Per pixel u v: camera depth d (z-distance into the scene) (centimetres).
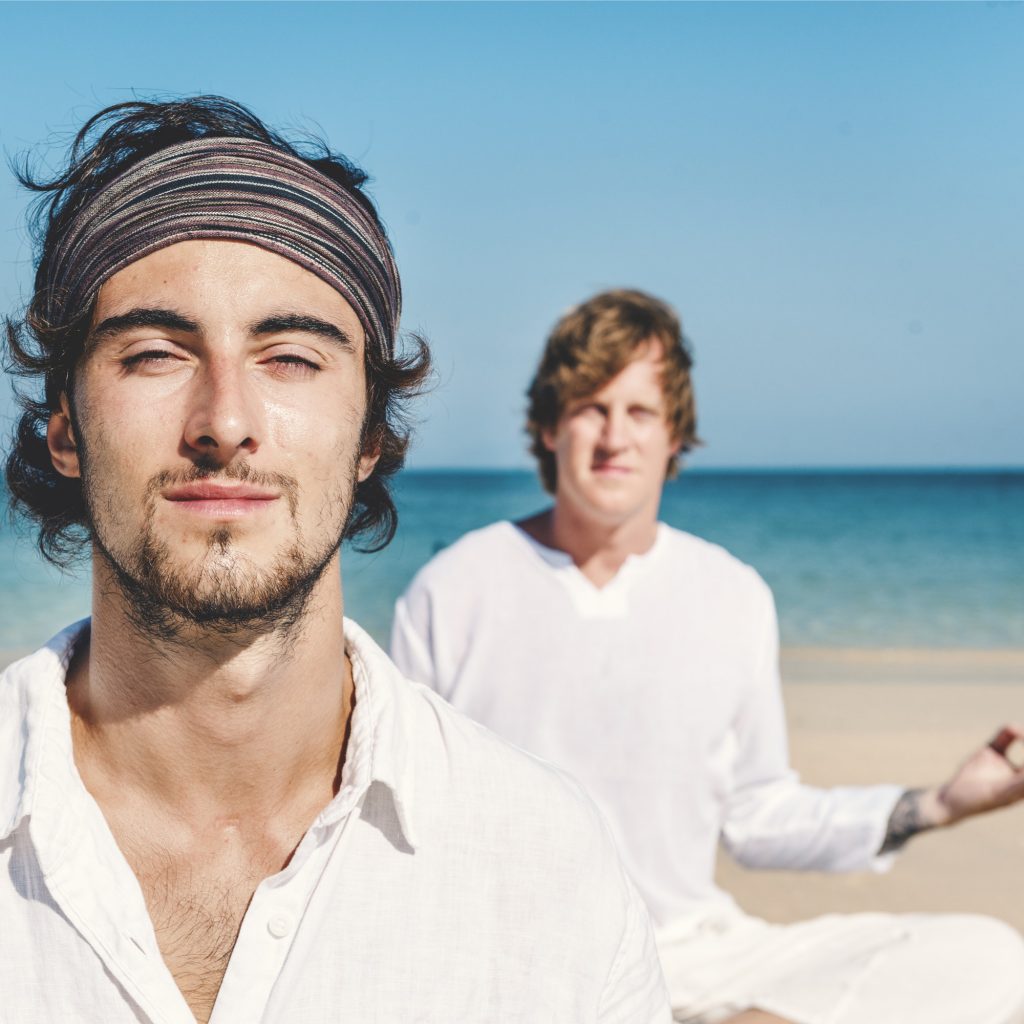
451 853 130
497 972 127
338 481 125
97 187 130
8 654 1559
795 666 1295
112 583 123
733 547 3566
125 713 126
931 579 2831
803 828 288
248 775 128
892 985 253
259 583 117
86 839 121
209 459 115
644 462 291
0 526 161
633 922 141
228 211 121
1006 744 278
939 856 494
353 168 150
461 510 4803
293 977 120
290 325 121
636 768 287
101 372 120
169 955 124
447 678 302
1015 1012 252
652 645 292
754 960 269
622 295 300
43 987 117
